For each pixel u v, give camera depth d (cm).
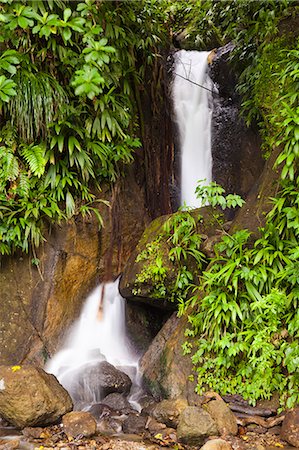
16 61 445
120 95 562
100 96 514
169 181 694
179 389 444
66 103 493
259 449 356
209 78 739
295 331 418
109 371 479
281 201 441
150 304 569
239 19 632
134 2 616
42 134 493
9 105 473
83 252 546
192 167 723
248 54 640
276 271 435
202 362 448
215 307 436
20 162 490
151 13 654
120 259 584
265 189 497
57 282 525
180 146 729
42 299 516
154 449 365
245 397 422
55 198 504
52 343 520
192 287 519
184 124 737
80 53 503
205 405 408
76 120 509
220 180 687
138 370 504
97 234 555
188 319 480
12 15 432
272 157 512
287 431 375
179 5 848
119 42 551
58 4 469
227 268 442
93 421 399
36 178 495
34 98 473
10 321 502
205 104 732
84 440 382
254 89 593
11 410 395
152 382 473
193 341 467
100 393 467
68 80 511
